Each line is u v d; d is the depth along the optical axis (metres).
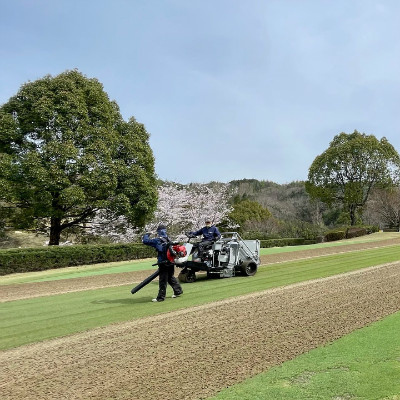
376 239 28.44
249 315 6.79
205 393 3.84
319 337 5.42
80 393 3.99
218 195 35.28
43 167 18.77
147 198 21.70
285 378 4.09
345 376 4.06
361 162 39.19
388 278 10.03
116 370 4.55
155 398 3.80
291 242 28.86
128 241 25.25
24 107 20.09
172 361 4.76
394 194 38.28
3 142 19.89
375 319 6.21
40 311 7.84
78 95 20.62
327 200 41.69
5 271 15.14
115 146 21.55
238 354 4.89
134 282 11.55
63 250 16.80
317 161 41.62
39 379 4.38
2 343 5.74
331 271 11.83
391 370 4.16
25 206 20.52
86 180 19.25
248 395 3.73
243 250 11.69
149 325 6.41
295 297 8.13
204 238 11.12
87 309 7.81
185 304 7.88
